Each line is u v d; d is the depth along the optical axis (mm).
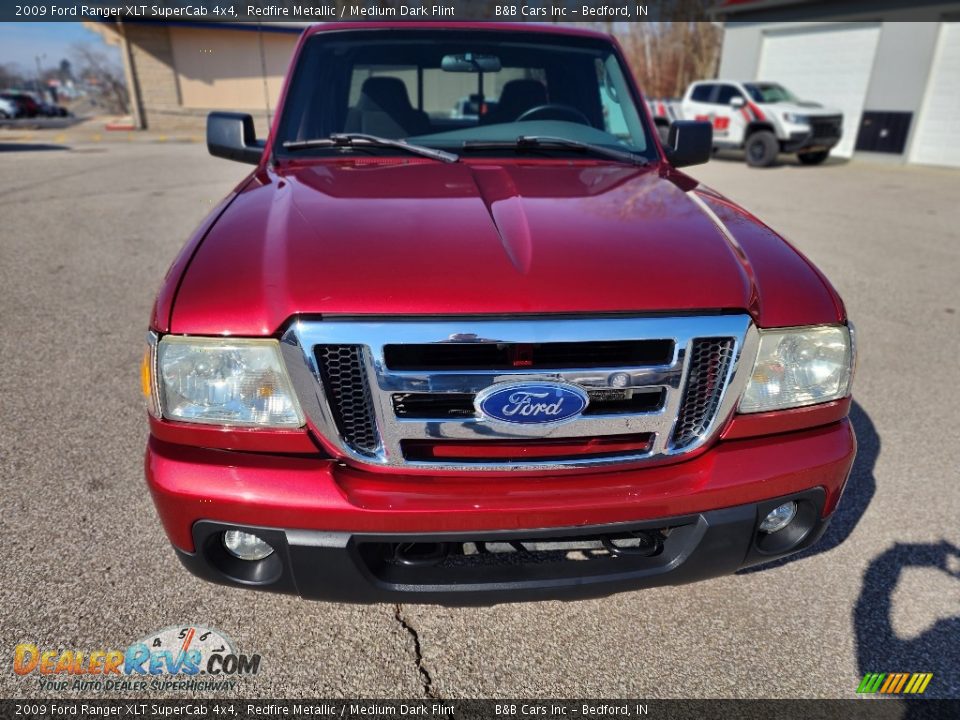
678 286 1544
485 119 2754
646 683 1816
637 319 1489
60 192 8906
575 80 2840
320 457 1529
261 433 1502
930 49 13398
